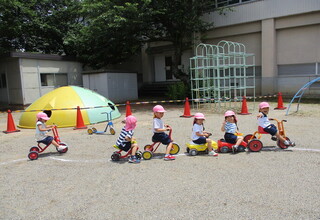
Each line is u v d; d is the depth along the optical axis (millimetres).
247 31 16266
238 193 3691
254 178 4164
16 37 17984
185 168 4766
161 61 20906
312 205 3283
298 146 5758
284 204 3338
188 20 14336
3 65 15711
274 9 15008
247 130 7543
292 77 15352
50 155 6059
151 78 21328
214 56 11633
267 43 15500
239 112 10844
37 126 5844
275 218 3043
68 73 17500
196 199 3584
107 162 5359
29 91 15391
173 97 14945
